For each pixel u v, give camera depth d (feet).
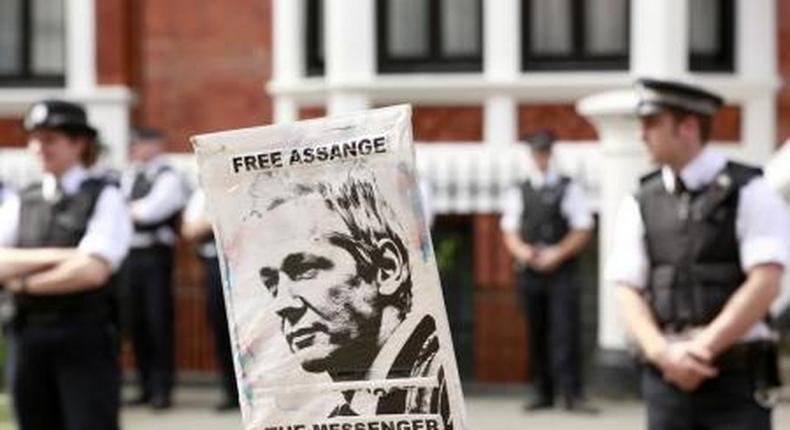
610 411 37.06
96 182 22.35
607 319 38.78
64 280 21.52
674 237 17.84
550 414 36.65
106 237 21.94
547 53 44.39
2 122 47.98
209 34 46.29
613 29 44.06
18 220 22.30
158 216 37.88
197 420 36.70
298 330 11.81
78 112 22.50
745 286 17.40
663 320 17.99
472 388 40.98
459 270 43.39
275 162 11.80
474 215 43.32
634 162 37.88
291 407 11.84
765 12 43.86
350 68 44.11
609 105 37.73
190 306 43.06
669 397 17.89
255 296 11.85
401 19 44.88
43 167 22.38
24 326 21.94
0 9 48.80
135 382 42.47
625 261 18.25
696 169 17.85
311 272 11.78
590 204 42.27
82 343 21.89
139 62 47.55
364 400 11.74
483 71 44.37
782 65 44.24
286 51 45.42
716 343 17.33
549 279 36.68
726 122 43.86
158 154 38.47
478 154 43.65
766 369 17.85
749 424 17.67
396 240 11.66
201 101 46.39
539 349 37.24
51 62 48.26
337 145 11.73
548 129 42.37
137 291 38.11
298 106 45.42
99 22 47.34
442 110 44.45
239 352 11.89
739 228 17.62
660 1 42.75
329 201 11.75
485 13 44.16
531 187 36.94
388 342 11.69
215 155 11.85
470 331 42.32
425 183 37.52
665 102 17.74
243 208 11.85
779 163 35.73
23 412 22.36
